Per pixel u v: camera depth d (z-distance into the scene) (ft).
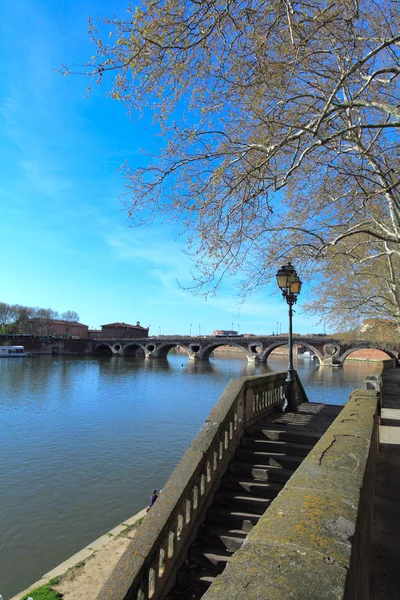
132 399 156.97
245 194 26.35
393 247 55.62
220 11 18.67
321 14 19.33
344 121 33.45
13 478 67.87
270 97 24.62
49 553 44.96
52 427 106.63
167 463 76.54
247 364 385.70
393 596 12.65
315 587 4.72
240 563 5.39
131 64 18.74
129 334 553.23
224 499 20.95
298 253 43.32
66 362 359.25
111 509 56.34
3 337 426.10
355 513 7.01
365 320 100.48
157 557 15.62
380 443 31.01
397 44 25.52
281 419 31.04
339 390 190.49
